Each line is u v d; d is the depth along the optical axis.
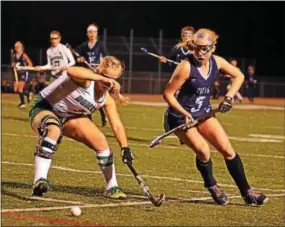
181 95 10.54
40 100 10.65
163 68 53.91
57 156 16.09
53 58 21.47
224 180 13.48
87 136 10.68
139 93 53.94
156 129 24.23
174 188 12.19
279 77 63.69
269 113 36.31
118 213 9.62
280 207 10.66
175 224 9.06
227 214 9.89
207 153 10.57
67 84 10.37
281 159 17.31
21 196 10.62
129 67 53.38
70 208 9.74
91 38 21.56
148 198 10.68
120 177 13.29
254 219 9.62
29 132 21.47
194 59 10.42
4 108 31.91
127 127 24.67
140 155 16.94
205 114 10.55
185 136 10.57
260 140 22.11
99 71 10.42
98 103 10.46
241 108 39.53
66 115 10.65
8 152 16.56
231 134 23.83
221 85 53.12
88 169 14.20
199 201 10.90
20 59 31.92
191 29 14.82
